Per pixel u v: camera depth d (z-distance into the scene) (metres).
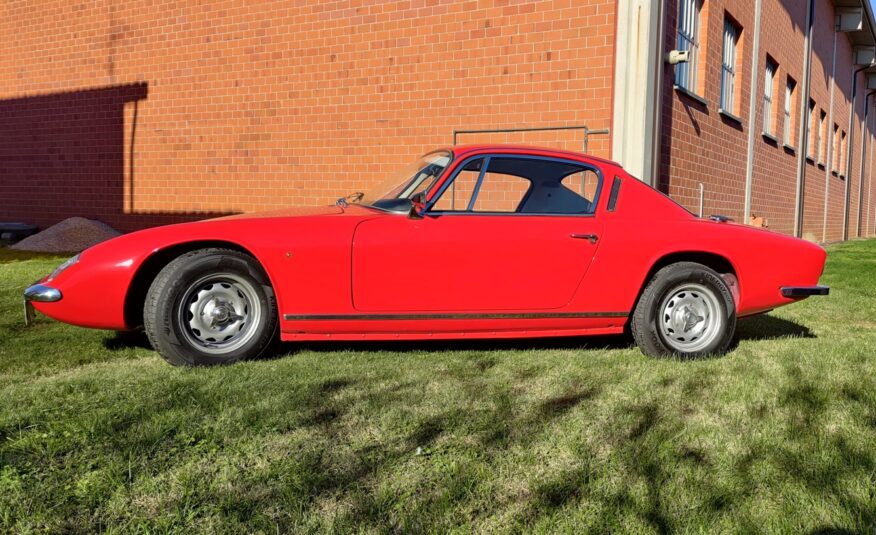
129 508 1.96
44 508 1.94
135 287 3.59
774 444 2.50
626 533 1.86
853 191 26.05
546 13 7.32
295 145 8.83
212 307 3.53
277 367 3.49
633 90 6.94
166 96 9.70
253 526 1.87
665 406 2.94
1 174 11.47
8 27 11.04
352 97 8.40
